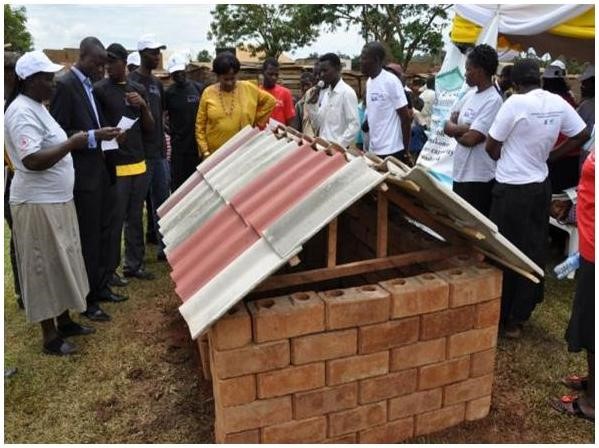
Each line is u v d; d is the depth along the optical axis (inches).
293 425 99.9
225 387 93.8
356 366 100.9
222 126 214.2
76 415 124.3
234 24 1139.3
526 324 165.9
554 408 123.0
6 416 124.3
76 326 161.3
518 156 144.9
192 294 97.3
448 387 110.8
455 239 114.0
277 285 99.2
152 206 227.1
